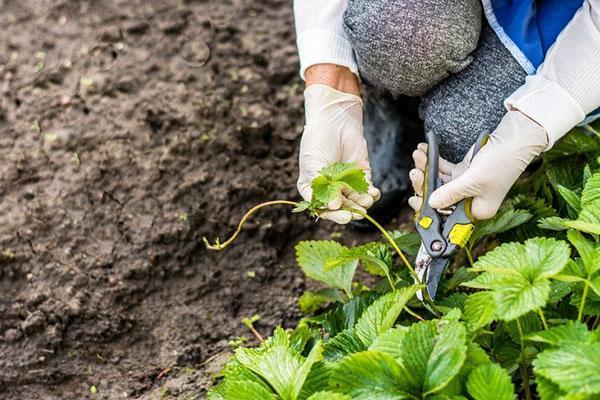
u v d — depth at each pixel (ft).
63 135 8.48
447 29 7.19
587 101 7.09
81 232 8.20
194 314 8.09
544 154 7.68
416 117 8.24
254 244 8.34
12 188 8.30
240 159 8.55
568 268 6.66
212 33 9.01
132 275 8.13
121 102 8.64
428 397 6.50
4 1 9.09
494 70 7.35
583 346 6.36
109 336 7.97
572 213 7.15
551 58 7.15
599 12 7.10
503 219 7.23
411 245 7.42
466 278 7.28
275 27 9.09
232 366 7.13
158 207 8.32
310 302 7.84
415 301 7.34
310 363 6.63
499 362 6.86
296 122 8.74
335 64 7.55
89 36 8.93
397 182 8.36
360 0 7.31
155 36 8.96
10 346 7.88
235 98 8.75
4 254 8.07
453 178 7.32
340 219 7.22
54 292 8.02
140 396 7.77
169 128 8.57
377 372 6.53
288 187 8.53
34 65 8.79
